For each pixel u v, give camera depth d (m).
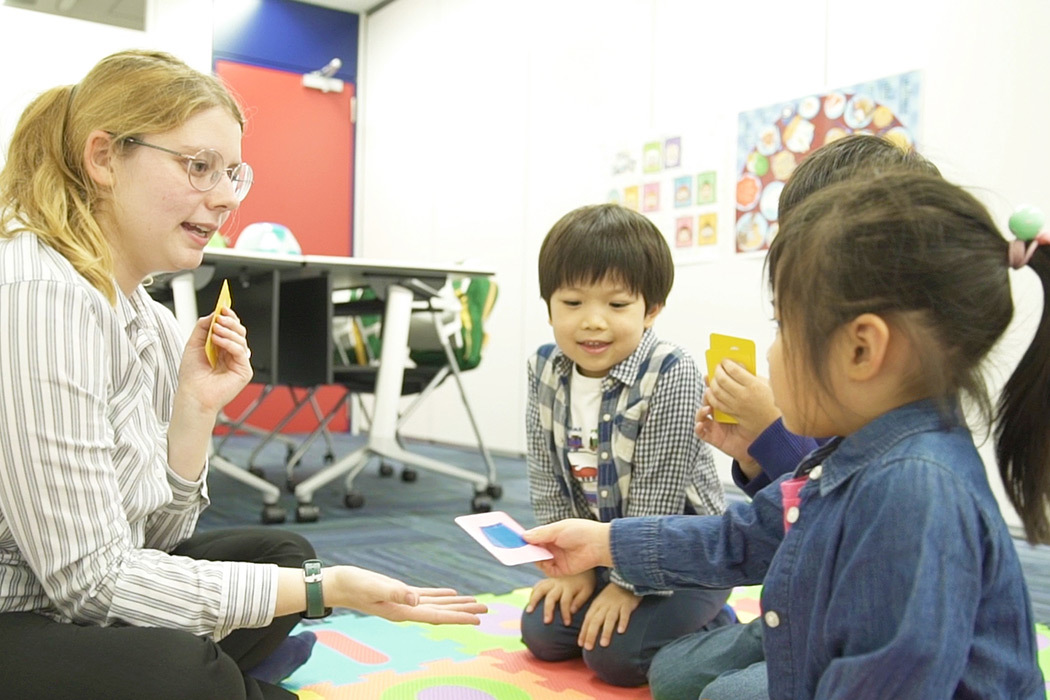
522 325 4.79
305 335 3.25
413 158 5.70
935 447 0.72
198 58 5.42
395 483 3.84
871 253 0.70
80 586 0.96
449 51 5.37
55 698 0.91
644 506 1.53
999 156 2.83
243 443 5.36
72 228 1.04
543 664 1.54
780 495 1.04
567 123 4.50
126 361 1.09
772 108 3.50
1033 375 0.78
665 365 1.52
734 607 1.95
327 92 6.07
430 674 1.47
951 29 2.95
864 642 0.70
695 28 3.82
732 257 3.66
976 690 0.71
